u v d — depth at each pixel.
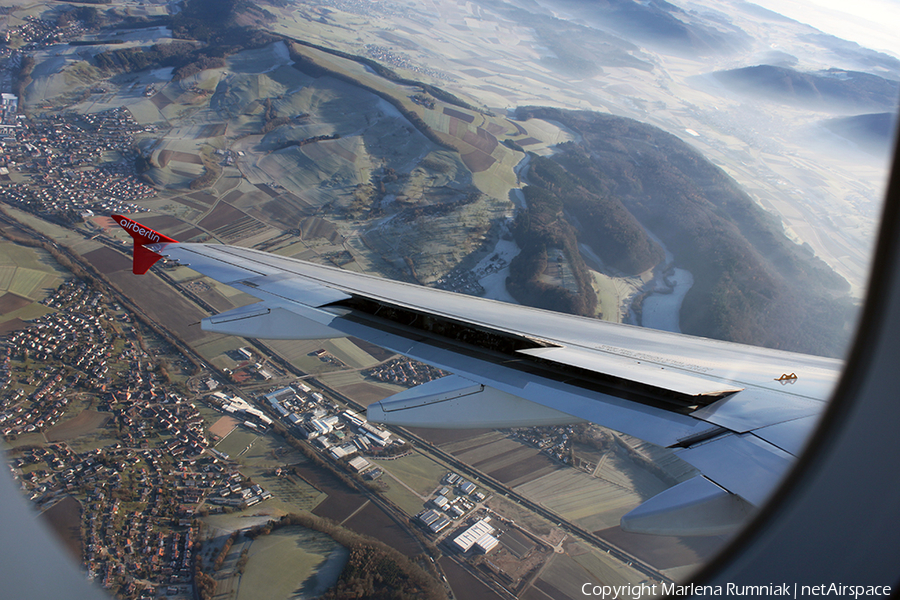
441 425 7.83
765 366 8.23
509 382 7.69
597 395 7.09
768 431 5.99
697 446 5.88
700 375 7.67
